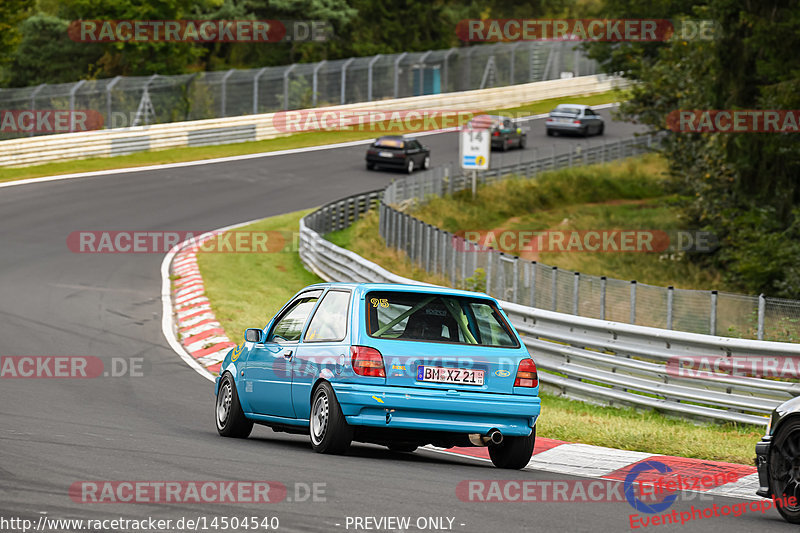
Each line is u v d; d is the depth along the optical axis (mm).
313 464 30812
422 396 32344
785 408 26281
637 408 50031
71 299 82000
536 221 162375
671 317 54156
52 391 48562
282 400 35719
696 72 140375
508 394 33344
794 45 106875
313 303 36344
